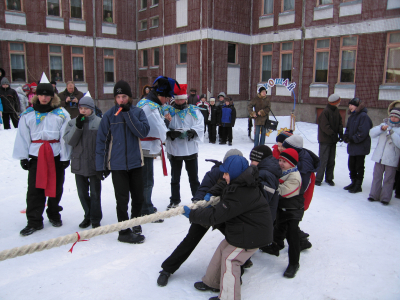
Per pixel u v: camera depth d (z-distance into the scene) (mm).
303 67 14844
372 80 12609
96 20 18562
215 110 10250
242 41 16781
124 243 3537
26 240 3551
